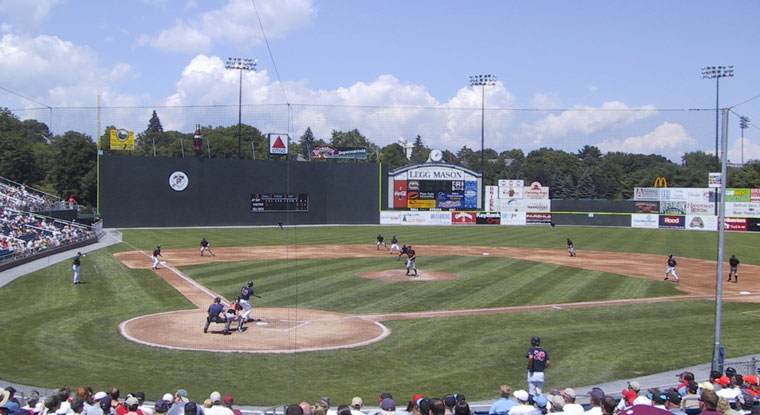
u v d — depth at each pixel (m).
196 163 72.31
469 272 37.03
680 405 11.08
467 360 18.50
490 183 114.69
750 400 11.18
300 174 77.31
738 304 28.00
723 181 16.69
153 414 11.62
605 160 112.88
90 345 19.66
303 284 31.83
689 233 72.44
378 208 81.50
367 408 14.14
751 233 73.19
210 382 16.19
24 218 50.28
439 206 83.06
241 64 76.25
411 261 35.38
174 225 71.69
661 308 26.80
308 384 16.09
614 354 19.34
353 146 92.31
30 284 31.08
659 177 93.00
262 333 21.48
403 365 17.91
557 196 110.81
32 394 12.04
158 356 18.53
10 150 72.62
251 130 101.94
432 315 24.69
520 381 16.62
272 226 75.69
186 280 32.91
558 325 23.22
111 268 37.34
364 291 29.94
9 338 20.36
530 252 49.41
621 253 49.59
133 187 69.69
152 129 96.00
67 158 88.31
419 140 95.56
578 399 14.74
